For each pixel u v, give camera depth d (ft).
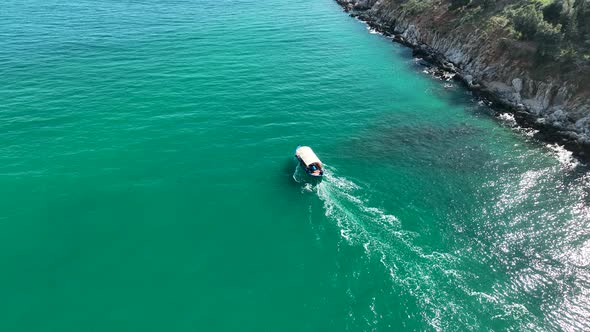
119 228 154.81
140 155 195.11
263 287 135.85
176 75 282.36
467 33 314.55
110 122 219.41
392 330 123.75
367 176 187.83
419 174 189.47
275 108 246.47
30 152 191.52
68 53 309.42
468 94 273.13
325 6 539.70
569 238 152.97
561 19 257.34
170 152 198.70
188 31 385.70
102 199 167.73
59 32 357.61
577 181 182.29
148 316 125.18
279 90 270.87
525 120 231.50
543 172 189.06
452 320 125.90
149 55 315.99
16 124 211.41
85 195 169.07
